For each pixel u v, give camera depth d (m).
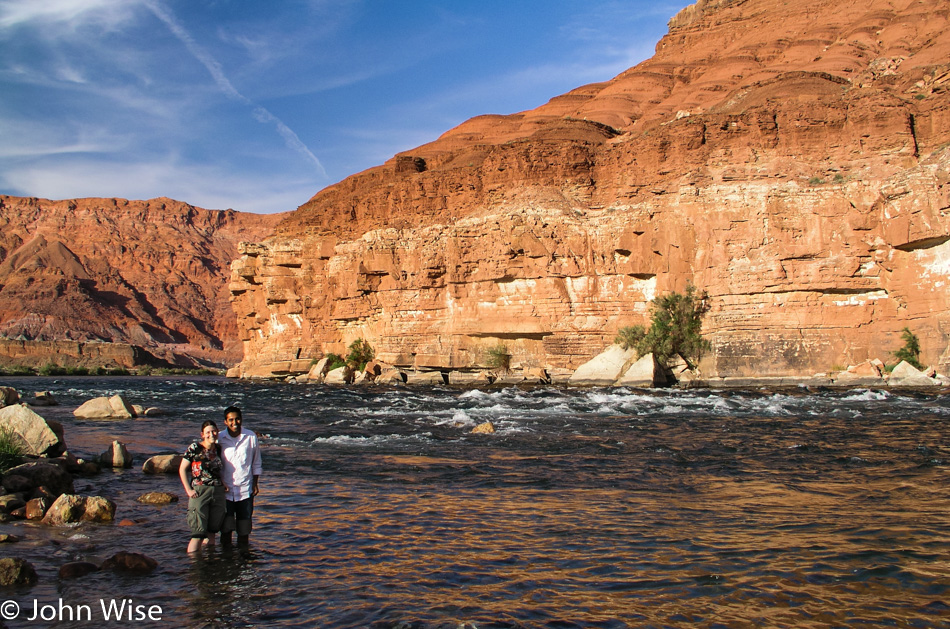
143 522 9.75
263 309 73.19
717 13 95.69
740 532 8.80
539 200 52.25
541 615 6.19
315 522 9.62
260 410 29.62
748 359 42.00
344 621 6.10
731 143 47.59
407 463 14.53
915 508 9.98
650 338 44.12
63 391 50.28
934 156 41.44
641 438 18.42
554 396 35.25
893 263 39.41
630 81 87.94
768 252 42.16
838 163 44.88
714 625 5.94
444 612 6.28
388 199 63.16
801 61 72.50
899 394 31.70
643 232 46.72
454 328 53.59
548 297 49.50
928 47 55.69
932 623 5.96
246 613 6.31
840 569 7.36
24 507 10.16
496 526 9.26
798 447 16.25
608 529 9.02
